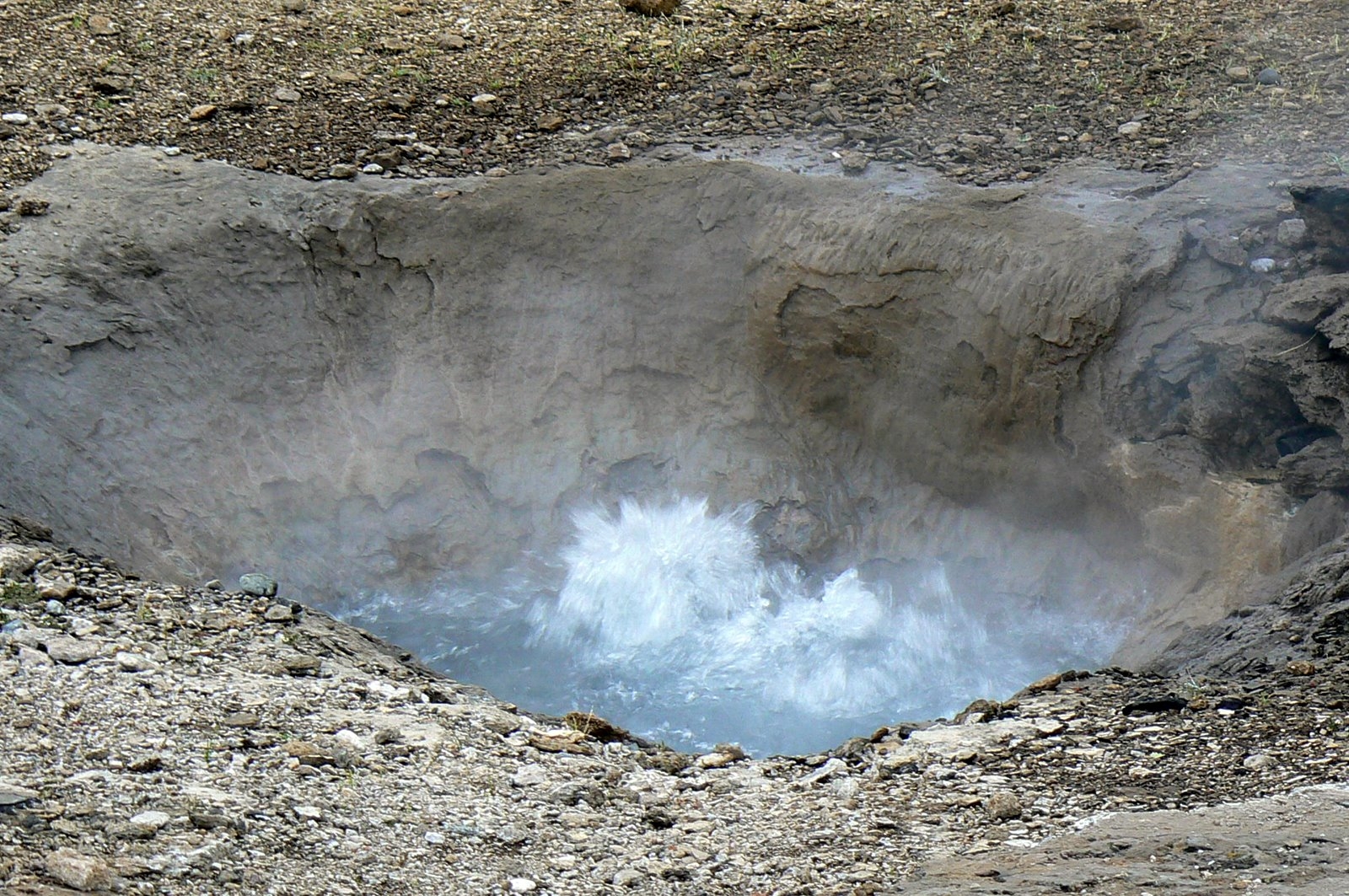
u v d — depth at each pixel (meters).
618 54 14.49
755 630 11.09
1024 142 12.09
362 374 12.14
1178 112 12.27
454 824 5.23
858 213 11.23
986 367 10.54
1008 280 10.34
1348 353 8.57
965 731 6.34
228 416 11.62
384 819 5.21
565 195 12.14
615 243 12.01
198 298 11.75
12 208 11.91
